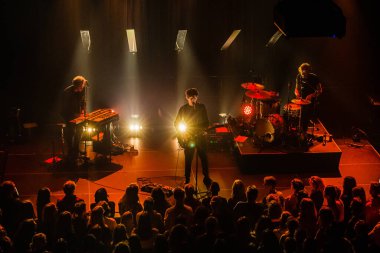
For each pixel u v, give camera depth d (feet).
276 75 47.34
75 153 38.17
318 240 23.58
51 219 24.93
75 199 27.22
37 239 21.91
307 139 38.75
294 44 47.03
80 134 37.78
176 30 43.19
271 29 44.98
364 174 37.58
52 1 42.27
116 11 42.11
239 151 37.78
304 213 24.94
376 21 47.19
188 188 27.76
